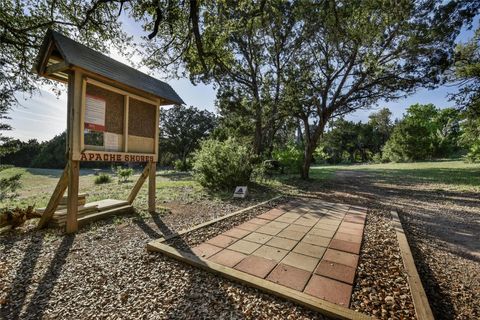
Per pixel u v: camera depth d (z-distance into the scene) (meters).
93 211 4.33
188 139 31.41
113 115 4.09
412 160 27.09
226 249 3.01
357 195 7.66
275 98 12.54
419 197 7.48
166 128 31.27
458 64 10.38
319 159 39.75
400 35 9.02
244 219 4.45
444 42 8.44
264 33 11.55
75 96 3.46
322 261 2.70
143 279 2.32
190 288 2.18
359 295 2.06
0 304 1.94
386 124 42.22
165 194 7.10
